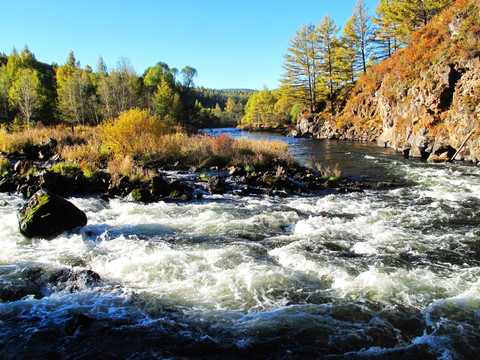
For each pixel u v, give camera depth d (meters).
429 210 10.18
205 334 4.24
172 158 19.22
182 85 84.19
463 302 4.91
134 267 6.19
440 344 4.02
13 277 5.66
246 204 11.44
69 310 4.74
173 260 6.45
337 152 26.59
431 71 23.25
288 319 4.55
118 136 19.39
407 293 5.22
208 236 8.01
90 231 8.14
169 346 3.98
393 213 9.91
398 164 19.22
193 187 13.62
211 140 21.80
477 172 15.51
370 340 4.12
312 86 56.81
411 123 24.28
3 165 14.79
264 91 82.62
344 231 8.34
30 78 48.31
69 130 33.97
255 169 17.03
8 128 34.22
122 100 52.88
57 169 13.52
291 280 5.68
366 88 41.53
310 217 9.60
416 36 29.98
